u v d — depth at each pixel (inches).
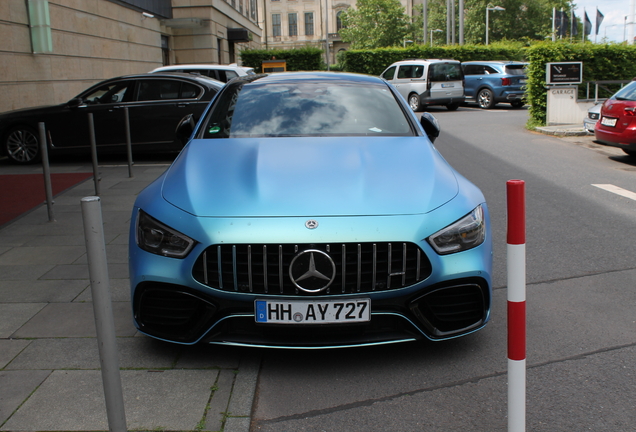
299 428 97.2
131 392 107.1
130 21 765.9
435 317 113.7
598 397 105.7
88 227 78.0
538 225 226.8
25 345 126.0
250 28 1504.7
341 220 110.0
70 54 593.6
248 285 108.8
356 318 109.0
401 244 109.3
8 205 262.7
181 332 114.8
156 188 127.3
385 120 160.2
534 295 156.6
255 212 112.0
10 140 382.3
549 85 534.3
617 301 151.0
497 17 2316.7
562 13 1630.2
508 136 503.2
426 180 124.0
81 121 382.6
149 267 113.0
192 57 1061.1
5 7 474.3
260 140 146.7
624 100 366.0
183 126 174.1
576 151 418.0
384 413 101.3
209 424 97.2
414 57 1120.8
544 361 119.8
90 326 135.7
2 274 171.3
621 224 226.5
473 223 116.2
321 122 157.1
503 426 97.0
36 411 100.7
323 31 3009.4
